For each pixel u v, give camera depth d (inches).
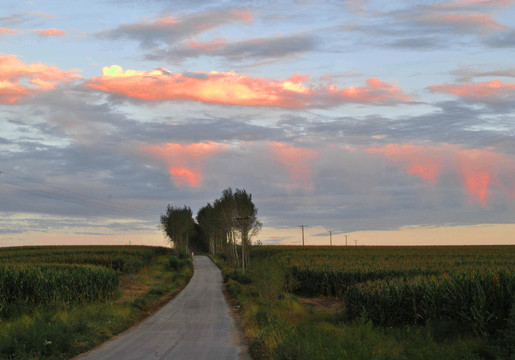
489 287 754.2
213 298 1587.1
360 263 2117.4
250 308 1095.6
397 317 938.1
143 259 2989.7
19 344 587.5
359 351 472.7
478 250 3469.5
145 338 769.6
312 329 669.3
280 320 767.7
